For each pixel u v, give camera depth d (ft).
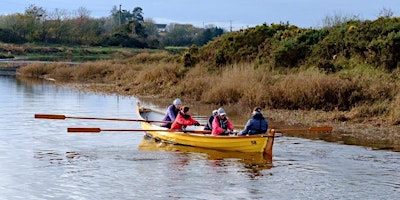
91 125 77.51
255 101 93.20
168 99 111.96
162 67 135.33
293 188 45.27
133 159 55.77
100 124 78.59
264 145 57.16
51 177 48.19
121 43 346.33
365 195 43.45
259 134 58.23
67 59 268.82
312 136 68.54
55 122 79.77
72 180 47.24
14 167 51.62
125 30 365.61
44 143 63.52
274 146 62.44
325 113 83.61
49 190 44.24
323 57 115.75
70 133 70.44
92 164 53.26
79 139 66.44
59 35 357.41
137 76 139.44
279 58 120.47
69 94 121.70
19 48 305.53
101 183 46.39
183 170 51.19
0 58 266.57
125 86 133.18
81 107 98.12
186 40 437.58
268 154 57.11
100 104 102.94
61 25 360.69
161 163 54.03
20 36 344.90
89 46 344.28
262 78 103.76
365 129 72.69
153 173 49.93
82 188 44.86
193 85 112.68
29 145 62.23
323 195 43.42
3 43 319.88
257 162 54.54
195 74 125.29
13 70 208.95
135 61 192.44
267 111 88.02
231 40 142.10
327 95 88.12
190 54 147.13
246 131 59.47
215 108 96.07
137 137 68.54
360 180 47.73
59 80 162.20
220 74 120.78
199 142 61.31
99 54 307.99
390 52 100.37
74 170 50.75
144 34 364.17
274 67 120.26
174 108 68.69
